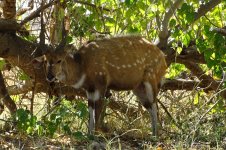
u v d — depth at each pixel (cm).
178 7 1017
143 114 1091
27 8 1080
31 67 983
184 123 1002
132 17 1030
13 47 938
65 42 957
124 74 998
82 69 980
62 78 974
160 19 1025
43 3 950
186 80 1152
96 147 848
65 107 903
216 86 1144
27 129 859
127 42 1008
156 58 1027
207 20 1030
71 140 889
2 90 976
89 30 1048
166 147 888
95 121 968
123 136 957
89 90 986
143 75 1020
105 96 1027
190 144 904
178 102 1143
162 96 1163
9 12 990
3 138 866
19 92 1082
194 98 1145
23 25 995
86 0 1059
